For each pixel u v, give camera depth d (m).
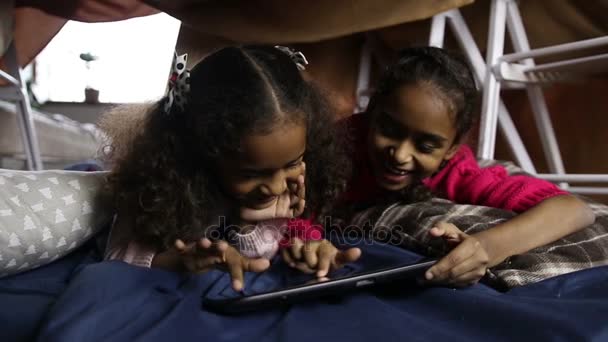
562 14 1.27
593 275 0.69
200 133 0.65
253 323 0.55
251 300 0.55
